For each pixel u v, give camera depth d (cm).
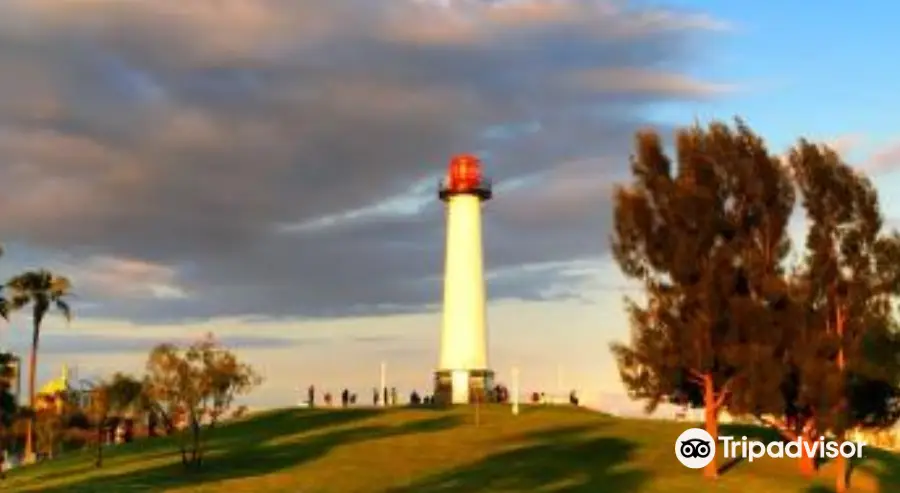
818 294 6975
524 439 8119
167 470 7031
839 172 6938
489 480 6525
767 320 6875
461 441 8044
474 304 12112
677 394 7481
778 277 6931
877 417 7412
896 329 7075
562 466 7031
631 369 7200
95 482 6681
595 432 8462
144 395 7294
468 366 11969
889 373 7094
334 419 9462
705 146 7244
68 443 10719
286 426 9169
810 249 6969
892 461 7994
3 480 7388
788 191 7194
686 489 6362
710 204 7044
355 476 6644
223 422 9569
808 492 6469
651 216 7144
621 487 6366
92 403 8544
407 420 9288
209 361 7231
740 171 7162
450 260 12225
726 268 6981
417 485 6366
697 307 7019
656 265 7150
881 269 6906
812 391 6675
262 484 6381
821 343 6788
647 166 7219
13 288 10775
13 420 10119
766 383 6719
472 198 12262
